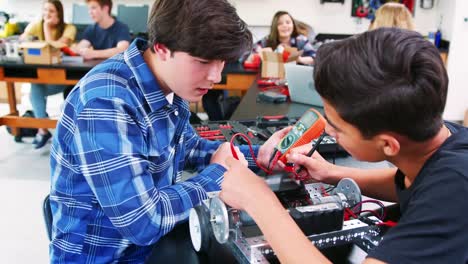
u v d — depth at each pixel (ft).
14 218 8.00
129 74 2.98
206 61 2.77
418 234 1.79
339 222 2.50
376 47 1.77
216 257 2.61
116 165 2.74
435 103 1.78
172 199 3.03
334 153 4.33
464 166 1.84
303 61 9.24
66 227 3.15
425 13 16.80
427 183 1.91
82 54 10.89
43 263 6.76
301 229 2.38
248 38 2.86
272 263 2.29
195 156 4.01
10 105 11.62
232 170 2.55
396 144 1.91
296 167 3.23
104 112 2.73
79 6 16.17
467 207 1.74
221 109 10.75
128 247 3.22
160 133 3.21
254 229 2.42
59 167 3.07
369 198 3.21
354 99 1.80
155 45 2.84
